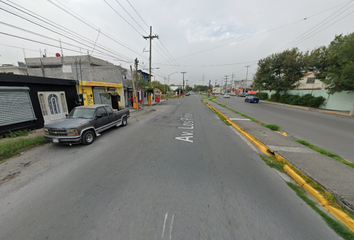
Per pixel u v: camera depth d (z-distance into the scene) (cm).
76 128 532
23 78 742
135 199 280
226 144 585
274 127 799
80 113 647
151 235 210
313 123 971
